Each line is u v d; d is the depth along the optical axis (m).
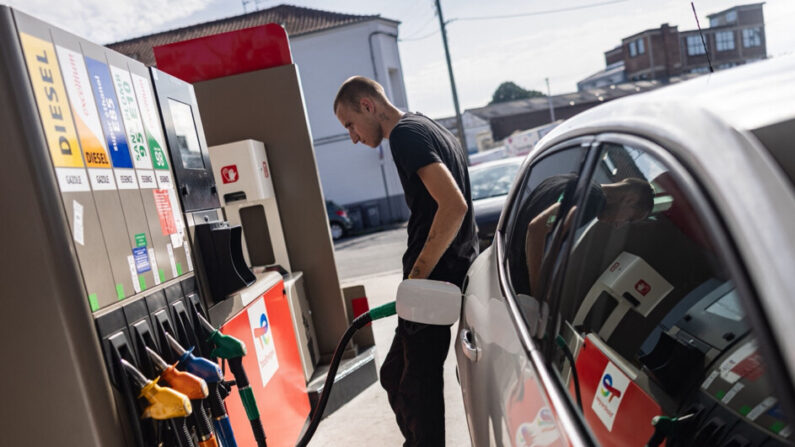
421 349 2.24
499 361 1.39
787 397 0.57
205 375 1.72
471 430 1.71
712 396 0.78
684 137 0.78
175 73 4.12
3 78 1.35
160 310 1.79
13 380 1.45
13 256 1.41
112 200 1.66
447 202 2.00
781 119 0.70
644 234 0.94
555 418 0.98
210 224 2.27
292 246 4.20
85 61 1.63
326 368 3.98
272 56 4.10
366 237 19.42
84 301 1.45
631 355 0.97
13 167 1.38
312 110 23.50
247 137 4.14
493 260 1.86
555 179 1.43
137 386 1.57
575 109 50.09
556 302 1.21
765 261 0.61
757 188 0.65
